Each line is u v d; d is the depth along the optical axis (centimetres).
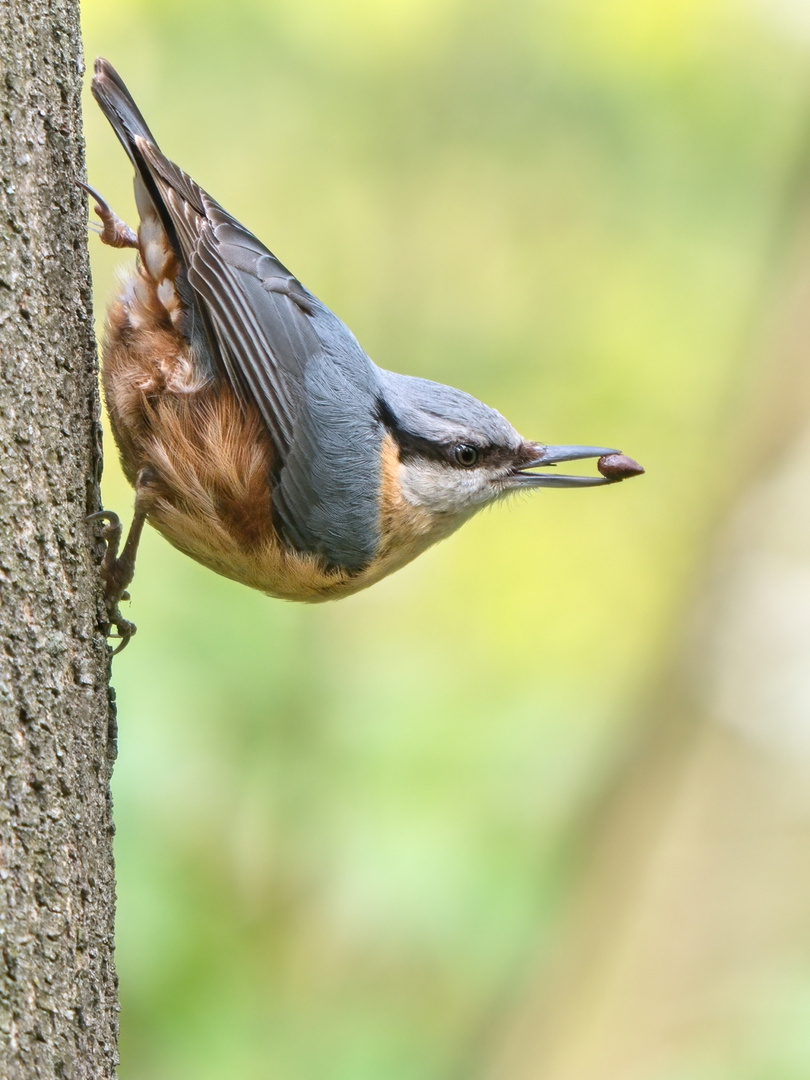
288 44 1373
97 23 1340
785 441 1256
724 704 1166
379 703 1148
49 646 525
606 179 1420
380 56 1391
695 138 1421
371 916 1016
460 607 1427
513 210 1414
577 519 1470
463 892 1028
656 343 1420
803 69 1402
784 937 1083
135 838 926
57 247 546
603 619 1420
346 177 1402
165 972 916
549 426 1443
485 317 1419
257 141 1388
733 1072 860
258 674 1059
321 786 1069
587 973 1112
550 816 1120
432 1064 1033
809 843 1110
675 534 1418
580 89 1398
